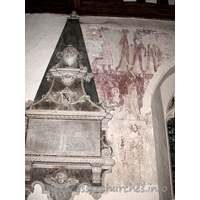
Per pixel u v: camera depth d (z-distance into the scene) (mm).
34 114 4590
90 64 5238
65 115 4629
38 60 5219
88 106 4770
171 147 5637
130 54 5414
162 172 4602
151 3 5863
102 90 4984
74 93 4891
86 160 4289
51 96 4824
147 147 4555
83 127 4566
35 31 5559
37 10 5793
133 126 4699
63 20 5742
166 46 5574
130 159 4418
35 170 4246
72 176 4238
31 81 4984
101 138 4512
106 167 4316
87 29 5645
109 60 5309
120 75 5176
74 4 5727
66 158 4281
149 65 5336
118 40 5551
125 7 5875
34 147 4352
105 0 5812
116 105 4848
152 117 4859
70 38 5520
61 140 4438
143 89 5086
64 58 5238
